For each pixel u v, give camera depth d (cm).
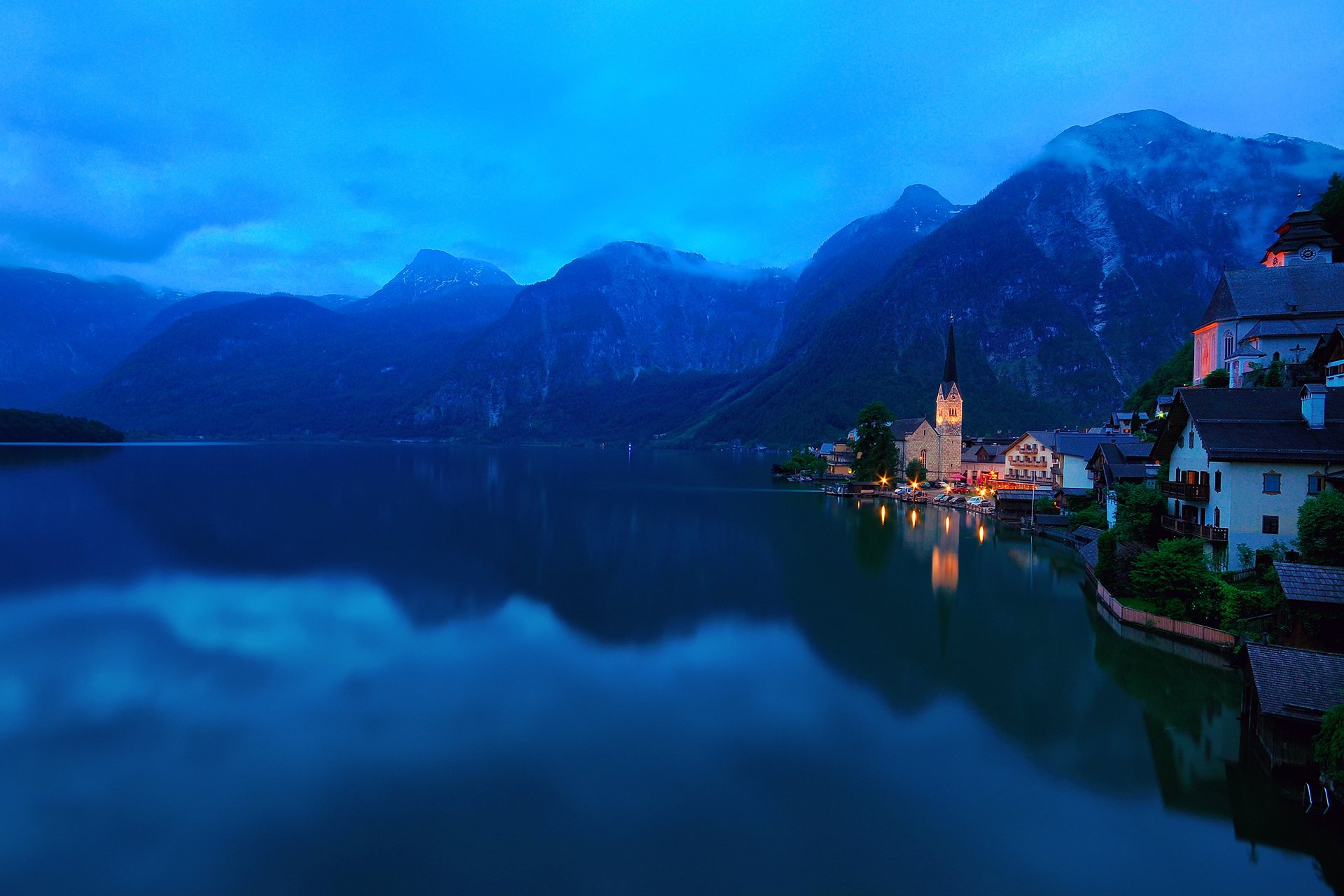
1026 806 3206
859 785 3362
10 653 5088
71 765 3525
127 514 11375
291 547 9006
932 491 15450
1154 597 5581
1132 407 14012
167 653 5125
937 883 2694
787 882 2691
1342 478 5291
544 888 2658
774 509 13425
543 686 4541
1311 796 3097
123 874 2728
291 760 3584
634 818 3095
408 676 4694
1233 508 5534
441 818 3080
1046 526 10219
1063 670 4822
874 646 5325
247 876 2722
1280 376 7900
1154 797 3272
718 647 5312
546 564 8212
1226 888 2677
